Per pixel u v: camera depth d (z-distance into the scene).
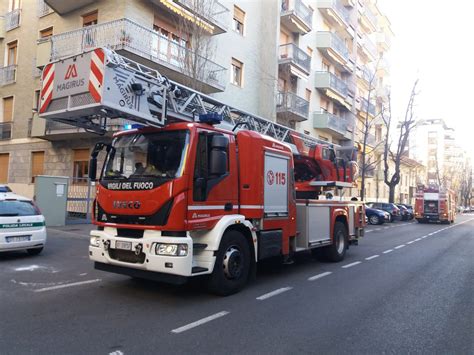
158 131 6.29
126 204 6.05
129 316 5.27
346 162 12.09
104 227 6.41
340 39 32.12
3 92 22.55
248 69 22.45
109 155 6.67
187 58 14.99
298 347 4.40
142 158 6.24
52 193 14.95
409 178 65.25
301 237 8.69
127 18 15.62
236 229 6.68
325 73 29.86
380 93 44.66
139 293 6.42
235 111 8.76
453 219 38.41
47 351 4.08
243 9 22.05
